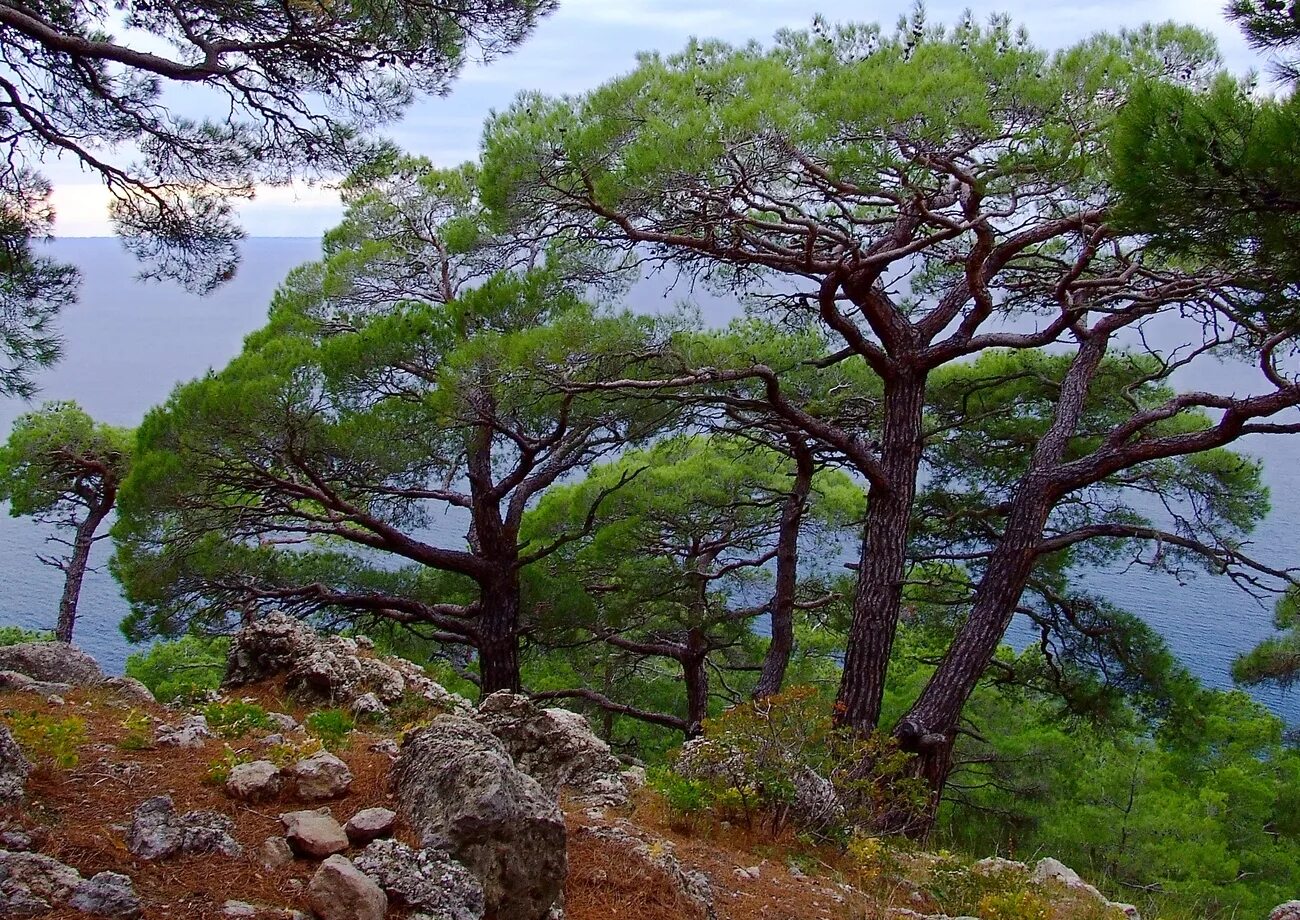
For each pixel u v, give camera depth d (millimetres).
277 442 11203
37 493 19969
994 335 10312
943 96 7395
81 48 6406
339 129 8117
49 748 4379
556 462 13953
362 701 6957
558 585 14188
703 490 14734
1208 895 15281
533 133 8477
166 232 8492
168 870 3473
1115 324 11930
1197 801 20125
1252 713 24328
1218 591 45344
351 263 13562
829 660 21312
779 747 6961
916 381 10836
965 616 15633
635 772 7504
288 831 3900
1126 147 5812
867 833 7199
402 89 8016
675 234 9102
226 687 7555
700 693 16203
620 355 9961
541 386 10211
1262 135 5223
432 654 16531
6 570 43938
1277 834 21203
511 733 6559
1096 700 13617
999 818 16219
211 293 9023
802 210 8992
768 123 7523
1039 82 8016
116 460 19938
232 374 11938
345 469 12094
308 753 4910
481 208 13094
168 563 12180
